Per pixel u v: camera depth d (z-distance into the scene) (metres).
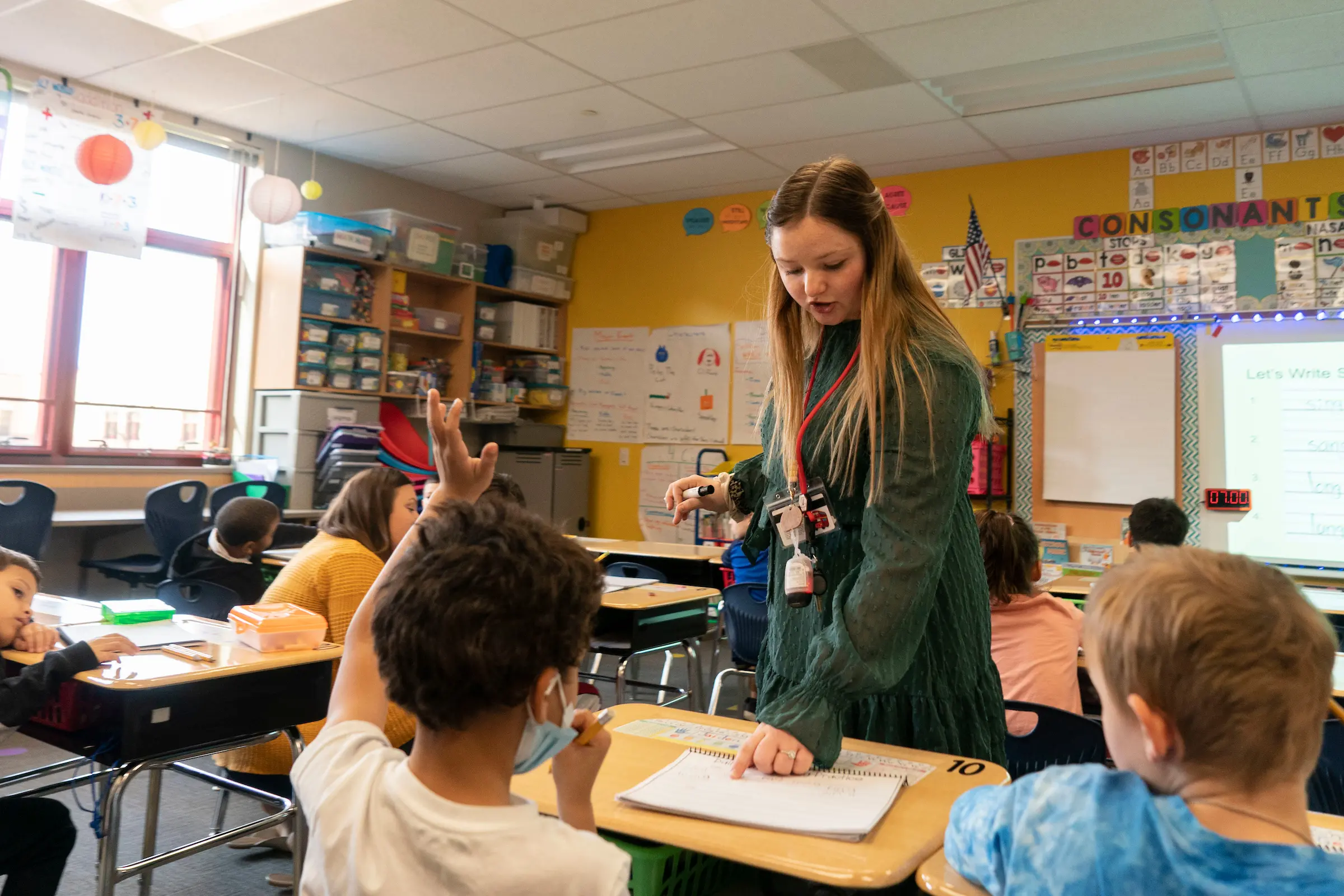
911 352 1.21
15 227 4.92
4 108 5.04
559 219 7.31
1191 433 5.39
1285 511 5.18
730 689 4.90
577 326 7.55
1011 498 5.79
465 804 0.76
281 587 2.53
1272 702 0.71
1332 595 4.34
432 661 0.74
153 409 5.78
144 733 1.91
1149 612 0.76
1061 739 1.90
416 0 4.09
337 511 2.66
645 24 4.24
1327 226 5.12
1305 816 0.74
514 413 7.08
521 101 5.25
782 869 0.93
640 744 1.32
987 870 0.84
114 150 4.82
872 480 1.19
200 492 5.02
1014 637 2.48
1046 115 5.11
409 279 6.82
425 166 6.51
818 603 1.28
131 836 2.87
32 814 1.94
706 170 6.34
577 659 0.81
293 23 4.36
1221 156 5.38
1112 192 5.63
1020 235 5.86
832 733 1.15
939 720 1.28
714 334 6.94
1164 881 0.71
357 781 0.80
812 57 4.53
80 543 5.37
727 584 4.89
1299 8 3.93
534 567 0.78
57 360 5.37
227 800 2.85
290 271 5.85
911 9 4.02
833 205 1.23
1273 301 5.23
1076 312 5.69
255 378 6.00
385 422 6.32
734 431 6.83
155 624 2.40
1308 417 5.16
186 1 4.25
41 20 4.44
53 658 1.86
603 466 7.36
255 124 5.75
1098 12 4.00
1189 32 4.17
